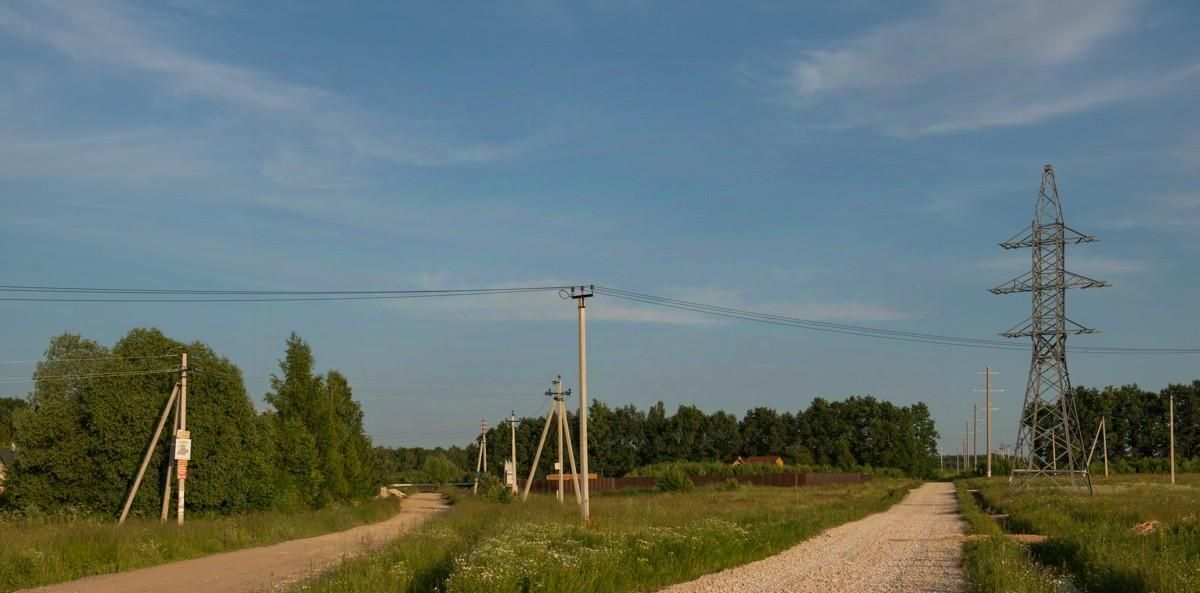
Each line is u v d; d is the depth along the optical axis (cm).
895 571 2227
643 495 7569
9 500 3966
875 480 12169
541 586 1575
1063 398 5762
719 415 15100
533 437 14525
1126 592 1691
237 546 3116
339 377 8025
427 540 2527
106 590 2022
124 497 3966
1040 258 5847
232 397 4247
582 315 3712
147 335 4219
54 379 4025
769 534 2944
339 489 6194
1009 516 4291
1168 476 9750
